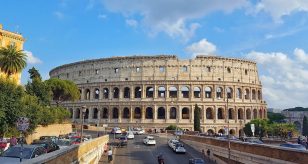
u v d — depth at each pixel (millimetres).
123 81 170000
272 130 139625
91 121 174750
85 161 40594
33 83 114625
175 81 165250
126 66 171500
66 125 118688
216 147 72562
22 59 97938
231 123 165250
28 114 77250
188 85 165375
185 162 70312
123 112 171000
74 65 190500
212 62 168750
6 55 95688
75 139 72625
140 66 169500
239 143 58281
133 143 101188
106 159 68750
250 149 52781
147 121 164000
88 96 185000
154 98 165250
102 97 174375
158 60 168375
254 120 150500
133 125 164500
